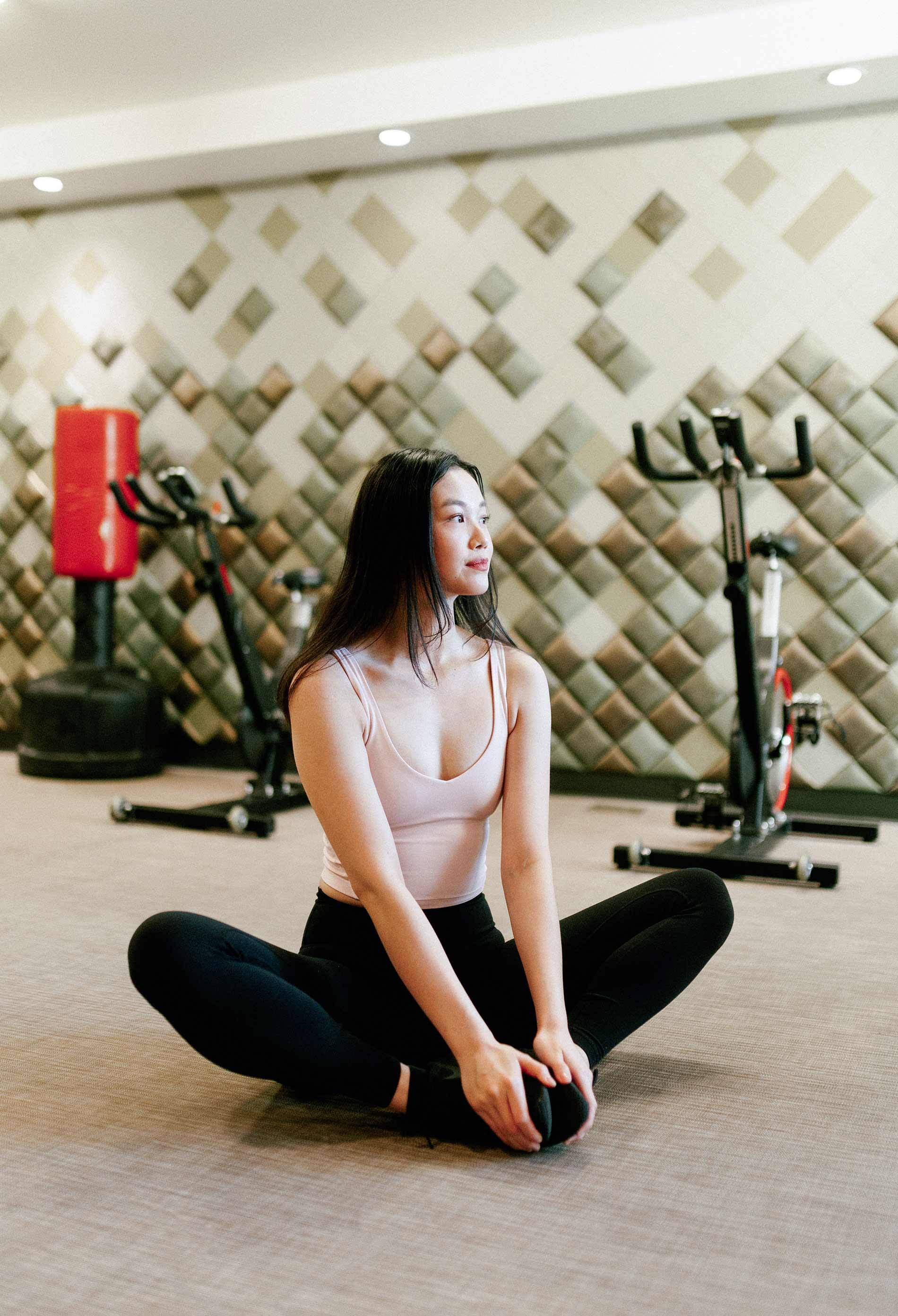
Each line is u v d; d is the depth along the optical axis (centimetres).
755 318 385
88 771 431
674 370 395
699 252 391
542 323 410
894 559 374
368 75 395
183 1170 124
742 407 388
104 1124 136
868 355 374
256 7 351
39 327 486
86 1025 172
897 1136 135
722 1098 146
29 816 356
